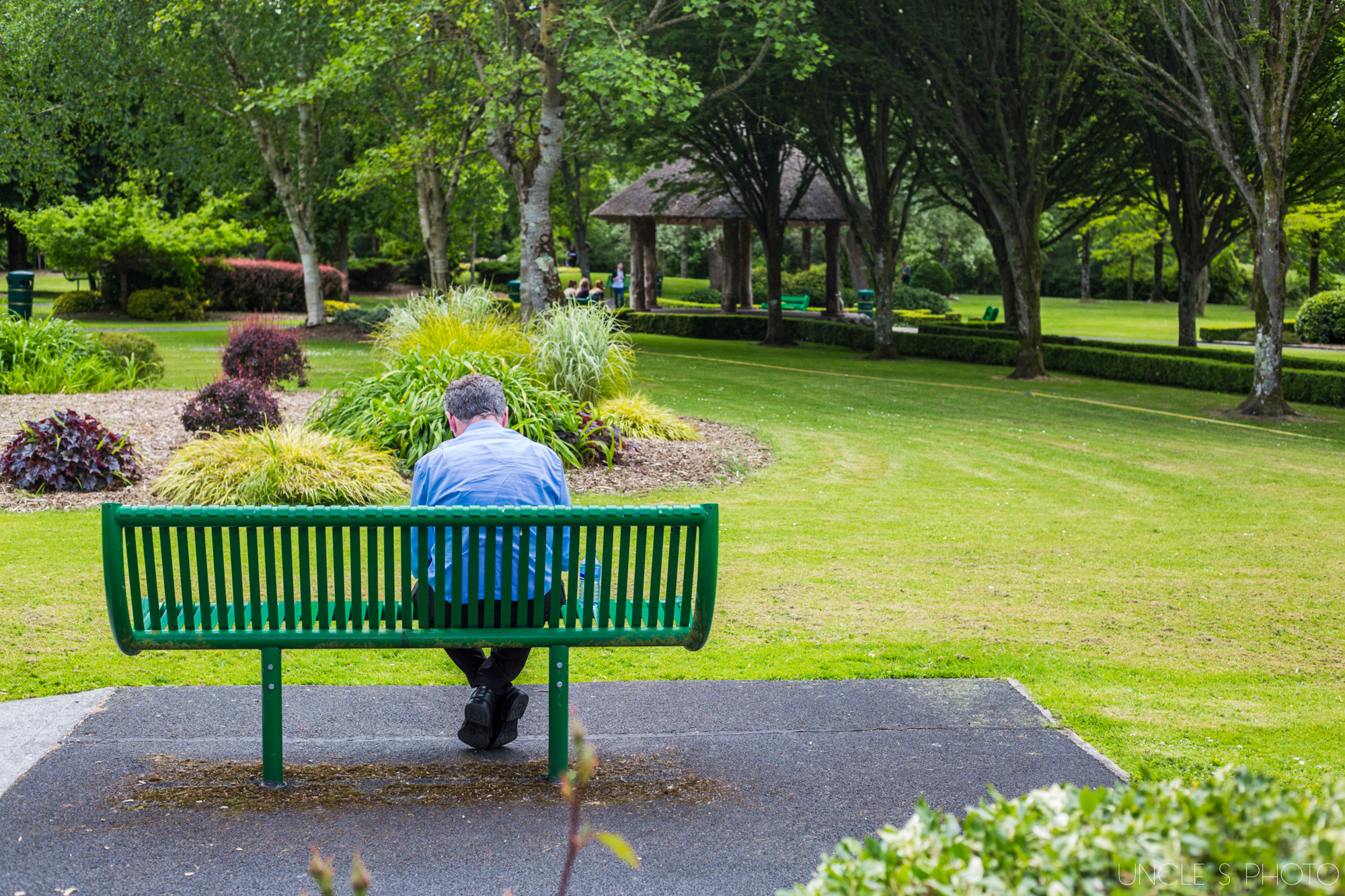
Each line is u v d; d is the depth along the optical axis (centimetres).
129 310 3234
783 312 3903
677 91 1703
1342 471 1181
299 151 2752
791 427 1398
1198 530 853
